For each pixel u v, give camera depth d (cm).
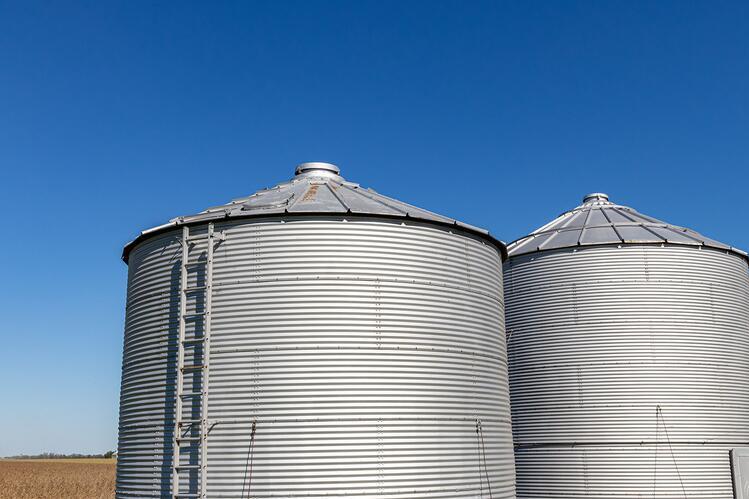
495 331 2678
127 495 2431
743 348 3656
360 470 2150
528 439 3609
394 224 2402
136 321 2591
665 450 3369
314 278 2283
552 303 3669
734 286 3712
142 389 2467
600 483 3384
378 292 2316
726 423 3469
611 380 3469
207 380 2255
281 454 2144
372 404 2211
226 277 2339
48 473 10925
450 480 2286
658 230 3806
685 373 3469
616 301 3547
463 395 2412
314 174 3033
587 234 3794
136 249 2709
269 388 2198
